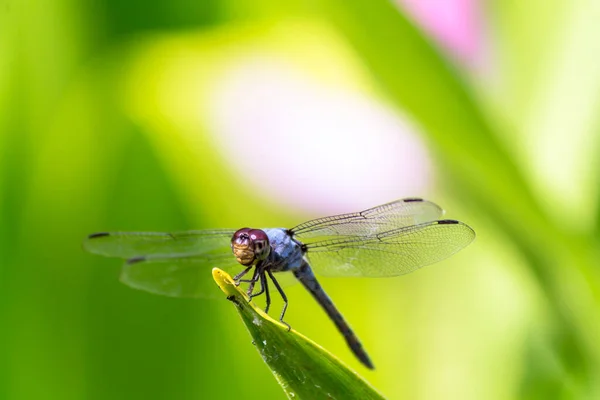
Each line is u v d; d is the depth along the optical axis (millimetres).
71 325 626
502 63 640
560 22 636
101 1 633
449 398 641
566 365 630
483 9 638
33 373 625
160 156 634
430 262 625
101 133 631
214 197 642
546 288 628
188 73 645
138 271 627
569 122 634
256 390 628
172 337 628
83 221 629
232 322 628
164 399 628
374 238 627
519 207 623
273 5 636
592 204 625
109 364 627
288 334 577
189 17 640
